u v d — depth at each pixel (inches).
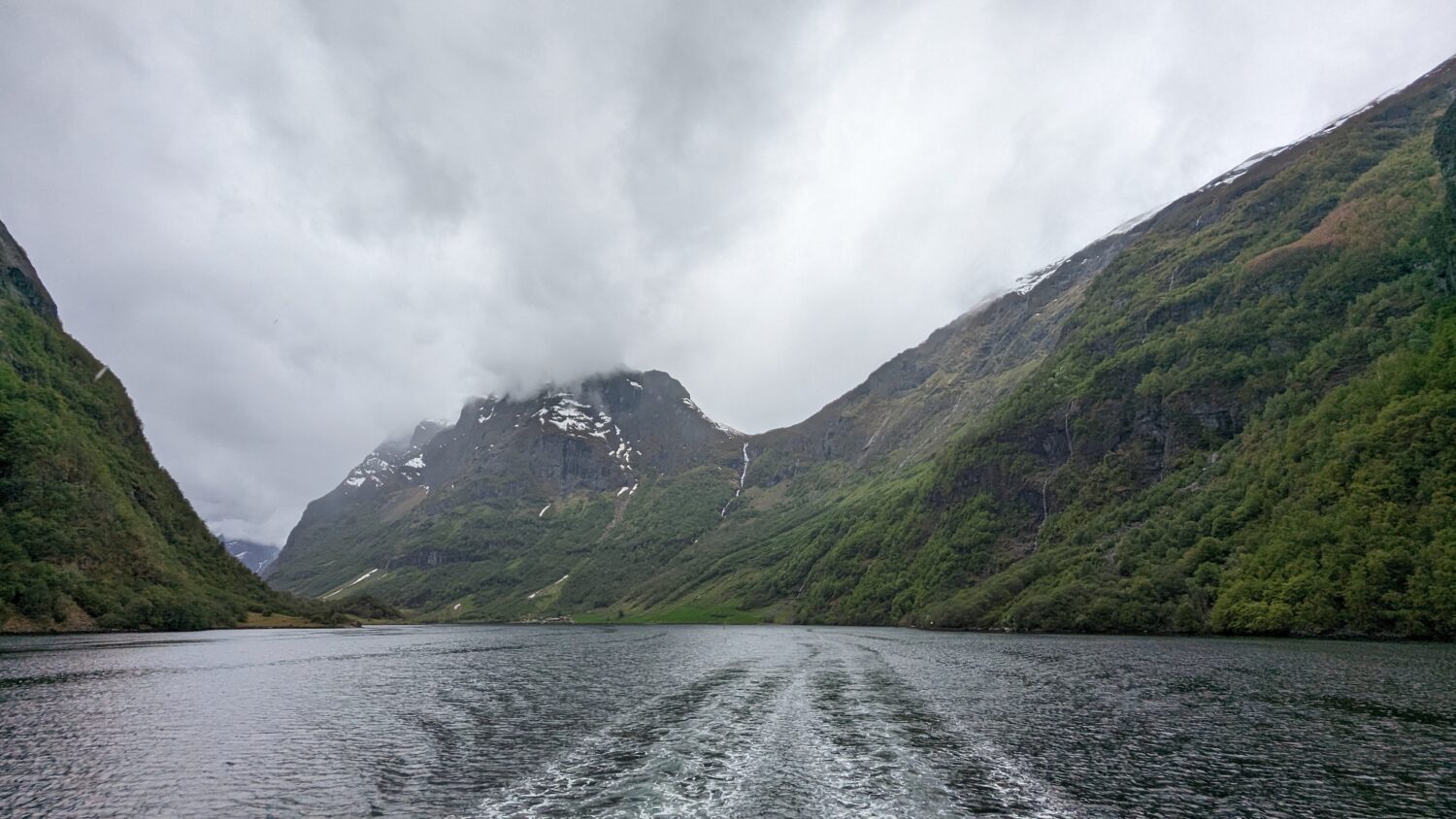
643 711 1919.3
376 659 3772.1
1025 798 1106.7
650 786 1151.6
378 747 1493.6
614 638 6446.9
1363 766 1311.5
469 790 1162.6
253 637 5821.9
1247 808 1079.6
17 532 5462.6
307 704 2117.4
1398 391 4879.4
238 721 1817.2
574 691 2381.9
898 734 1572.3
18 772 1305.4
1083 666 2962.6
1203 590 5054.1
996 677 2623.0
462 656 4015.8
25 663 3065.9
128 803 1129.4
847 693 2231.8
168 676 2746.1
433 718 1849.2
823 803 1055.0
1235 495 5757.9
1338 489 4660.4
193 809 1094.4
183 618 6274.6
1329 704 1948.8
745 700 2096.5
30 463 5900.6
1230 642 3959.2
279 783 1222.3
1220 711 1849.2
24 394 6535.4
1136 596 5442.9
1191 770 1280.8
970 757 1357.0
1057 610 5821.9
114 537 6304.1
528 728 1697.8
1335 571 4234.7
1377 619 3914.9
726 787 1143.0
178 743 1546.5
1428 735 1565.0
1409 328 5772.6
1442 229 6264.8
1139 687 2305.6
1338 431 5118.1
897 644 4621.1
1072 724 1692.9
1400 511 4173.2
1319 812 1066.1
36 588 5128.0
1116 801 1105.4
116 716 1878.7
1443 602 3681.1
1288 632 4293.8
